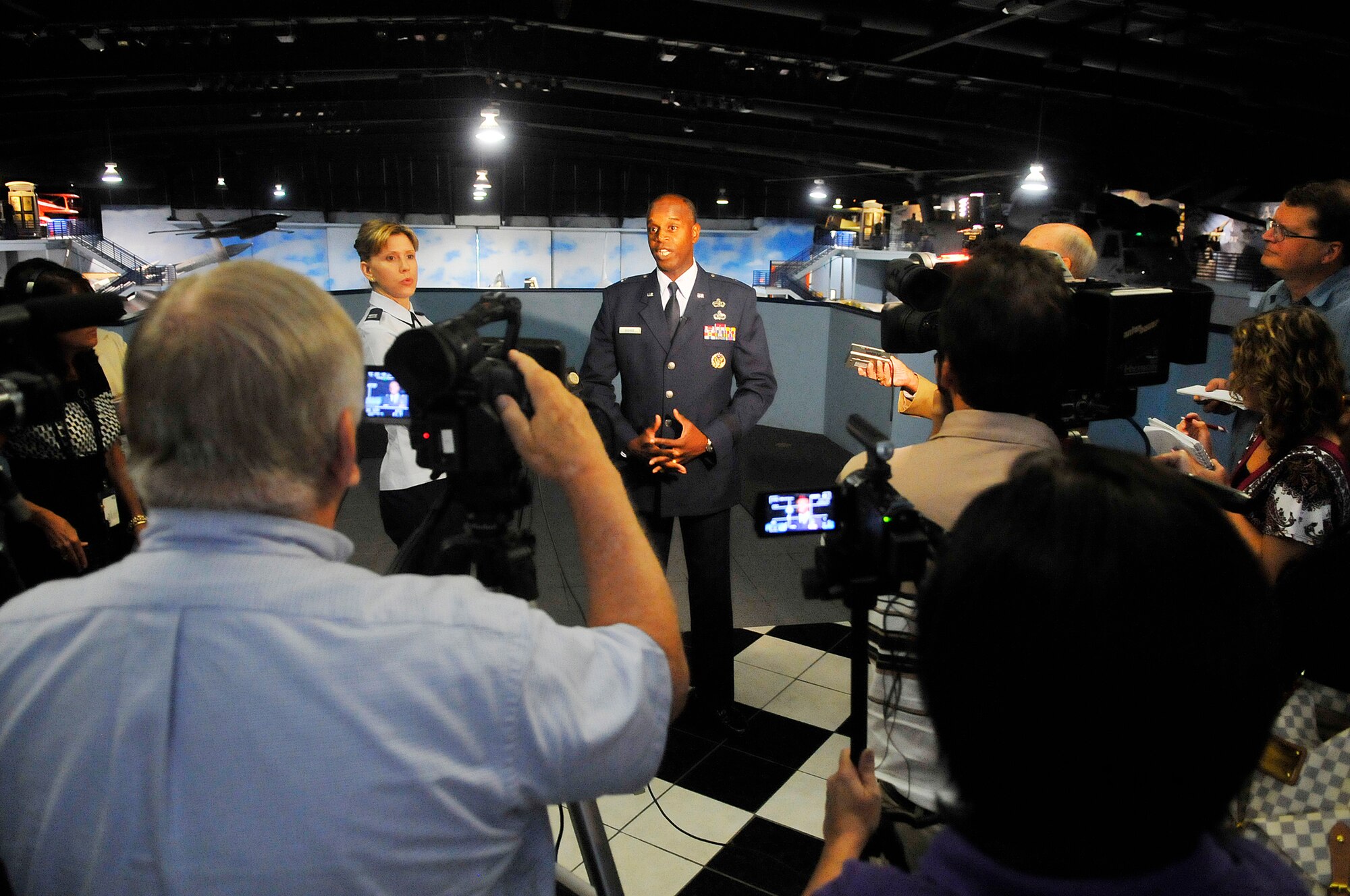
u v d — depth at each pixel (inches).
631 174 872.3
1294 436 61.4
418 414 34.7
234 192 812.0
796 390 273.4
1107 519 20.2
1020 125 500.7
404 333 33.3
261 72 426.9
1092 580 19.5
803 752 101.5
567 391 34.5
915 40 364.2
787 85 470.3
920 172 607.8
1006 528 21.1
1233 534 20.5
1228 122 438.9
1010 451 43.3
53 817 25.5
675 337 105.7
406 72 437.7
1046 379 44.5
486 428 34.2
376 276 106.1
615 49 443.5
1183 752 19.0
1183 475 22.2
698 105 470.0
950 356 46.0
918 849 41.6
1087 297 49.2
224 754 24.8
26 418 40.1
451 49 428.8
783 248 898.7
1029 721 19.7
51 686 25.9
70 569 83.4
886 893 20.9
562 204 871.7
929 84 468.8
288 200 821.2
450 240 858.8
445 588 27.7
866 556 35.5
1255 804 50.8
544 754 26.5
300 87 572.7
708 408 106.3
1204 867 19.7
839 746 102.9
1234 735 19.3
